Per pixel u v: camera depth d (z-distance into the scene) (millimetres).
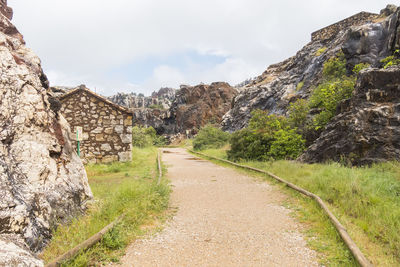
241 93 40312
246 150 15914
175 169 14227
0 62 4809
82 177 6227
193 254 4059
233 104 43156
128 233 4691
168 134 77875
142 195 6727
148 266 3668
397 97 9555
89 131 15992
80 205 5480
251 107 34719
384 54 14023
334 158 10656
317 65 27094
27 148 4559
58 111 6531
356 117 9891
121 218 5055
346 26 29891
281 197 7402
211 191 8609
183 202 7320
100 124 16172
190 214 6195
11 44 5605
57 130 6020
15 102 4723
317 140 11977
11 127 4469
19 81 4977
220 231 5027
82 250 3605
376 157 9055
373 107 9750
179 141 63750
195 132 63031
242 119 35719
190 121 67062
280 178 9250
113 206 5633
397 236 4047
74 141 15750
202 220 5723
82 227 4449
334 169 8297
